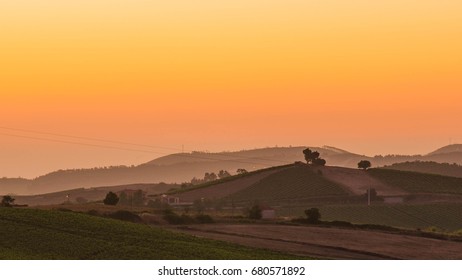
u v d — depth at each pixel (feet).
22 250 383.86
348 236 569.23
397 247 525.34
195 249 408.87
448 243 562.25
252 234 548.72
